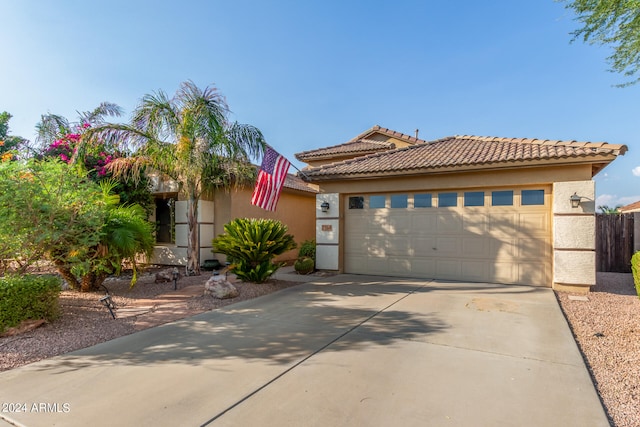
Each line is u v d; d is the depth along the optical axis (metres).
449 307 7.45
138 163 11.33
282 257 16.33
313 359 4.62
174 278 10.04
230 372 4.21
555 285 9.29
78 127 14.09
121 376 4.11
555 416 3.23
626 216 13.18
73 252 7.98
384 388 3.79
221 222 14.43
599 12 5.97
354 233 12.31
